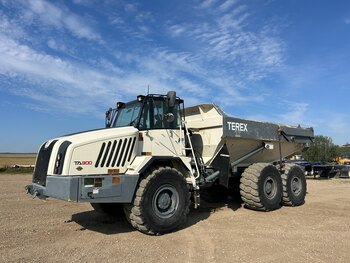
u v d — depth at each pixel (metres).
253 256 5.55
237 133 9.35
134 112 7.92
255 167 9.69
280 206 10.41
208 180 8.88
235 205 10.59
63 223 8.02
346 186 17.55
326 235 6.86
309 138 12.27
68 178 6.36
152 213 6.93
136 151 7.34
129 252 5.81
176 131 8.07
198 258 5.48
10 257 5.53
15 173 27.48
